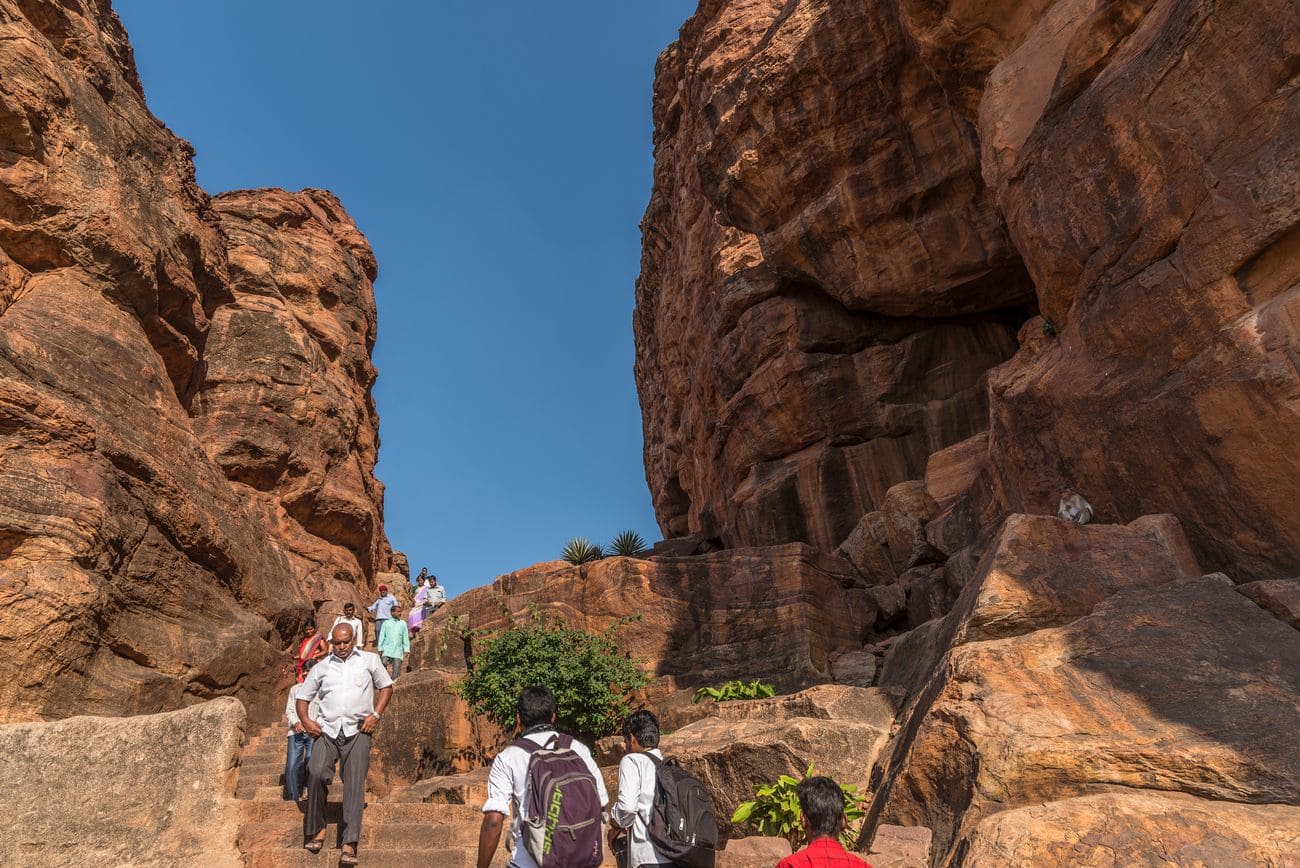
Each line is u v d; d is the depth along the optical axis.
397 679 11.83
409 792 9.66
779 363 19.61
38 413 11.20
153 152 16.77
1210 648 5.38
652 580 13.23
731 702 8.85
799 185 17.55
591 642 10.47
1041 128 10.04
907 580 13.96
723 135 18.06
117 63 17.12
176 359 16.41
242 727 5.92
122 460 12.27
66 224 13.48
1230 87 7.31
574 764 3.90
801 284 20.14
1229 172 7.27
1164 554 6.90
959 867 4.30
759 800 6.58
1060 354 9.59
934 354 18.81
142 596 11.88
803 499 18.72
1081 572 6.73
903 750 6.21
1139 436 7.97
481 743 11.02
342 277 27.44
